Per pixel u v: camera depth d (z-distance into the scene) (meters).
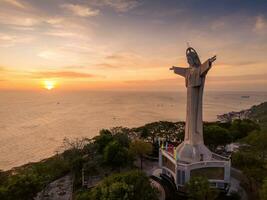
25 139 179.12
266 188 45.06
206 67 56.91
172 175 64.50
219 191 54.66
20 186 49.22
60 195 63.25
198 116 62.81
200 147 62.97
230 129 108.19
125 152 74.50
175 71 67.44
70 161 82.12
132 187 42.28
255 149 83.06
